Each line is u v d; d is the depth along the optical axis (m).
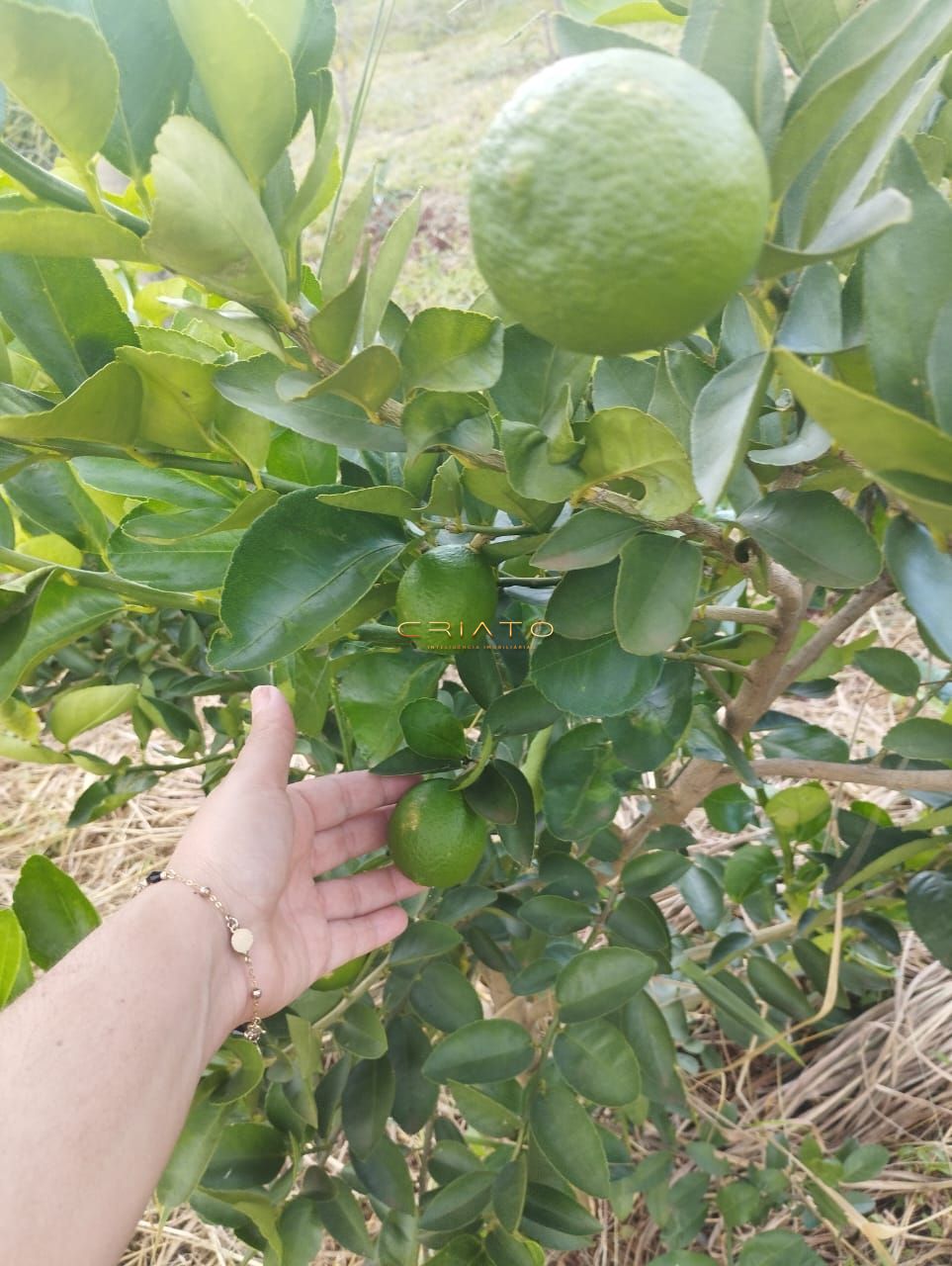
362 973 0.56
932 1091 0.74
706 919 0.63
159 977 0.40
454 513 0.35
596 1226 0.49
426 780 0.43
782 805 0.61
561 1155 0.46
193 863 0.46
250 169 0.27
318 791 0.54
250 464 0.36
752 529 0.30
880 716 1.06
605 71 0.19
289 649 0.33
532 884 0.56
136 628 0.64
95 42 0.23
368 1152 0.49
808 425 0.30
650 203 0.19
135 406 0.32
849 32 0.24
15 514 0.58
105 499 0.49
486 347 0.29
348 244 0.29
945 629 0.26
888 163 0.26
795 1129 0.75
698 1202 0.64
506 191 0.20
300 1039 0.45
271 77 0.25
